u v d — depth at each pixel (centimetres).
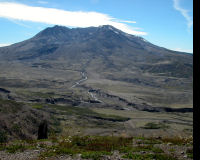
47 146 1872
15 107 6081
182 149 1675
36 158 1541
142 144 1889
